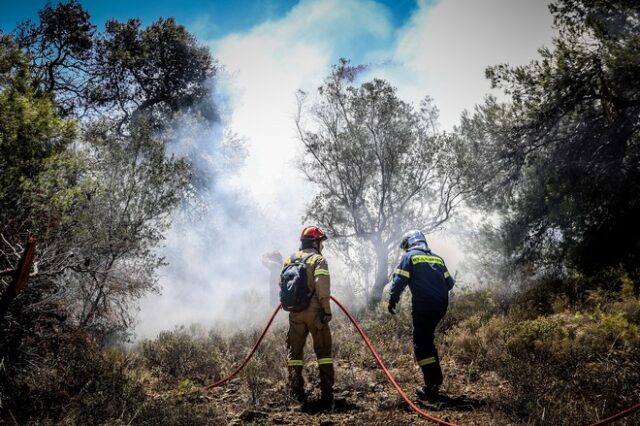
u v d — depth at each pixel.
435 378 5.17
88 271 6.40
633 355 5.64
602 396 4.70
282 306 5.33
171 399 5.11
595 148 10.08
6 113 5.42
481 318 7.69
